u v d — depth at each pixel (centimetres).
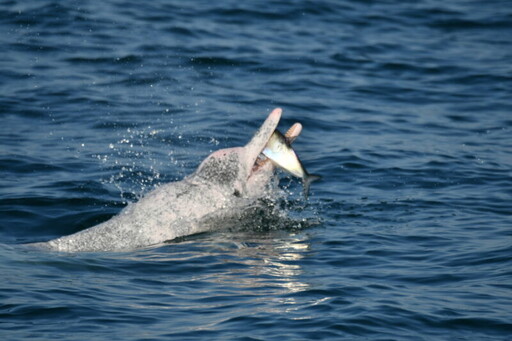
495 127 6259
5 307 3122
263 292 3369
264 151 4034
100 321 3041
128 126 5978
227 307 3203
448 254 3856
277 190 4462
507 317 3119
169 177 5119
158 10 8512
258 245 3981
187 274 3591
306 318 3091
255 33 8138
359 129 6109
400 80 7244
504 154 5659
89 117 6116
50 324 2997
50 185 4856
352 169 5284
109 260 3750
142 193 4831
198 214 4141
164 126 5994
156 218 4078
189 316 3116
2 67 6950
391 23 8662
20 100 6341
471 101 6838
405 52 7894
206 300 3281
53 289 3334
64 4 8438
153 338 2909
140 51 7444
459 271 3631
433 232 4194
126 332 2955
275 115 4150
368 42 8100
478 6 9206
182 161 5403
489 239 4062
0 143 5538
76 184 4884
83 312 3111
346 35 8262
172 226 4081
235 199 4212
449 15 8906
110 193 4788
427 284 3481
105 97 6488
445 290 3406
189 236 4094
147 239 4016
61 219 4403
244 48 7700
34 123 5981
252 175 4284
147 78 6912
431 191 4931
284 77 7119
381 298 3294
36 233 4247
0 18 8000
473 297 3322
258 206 4238
